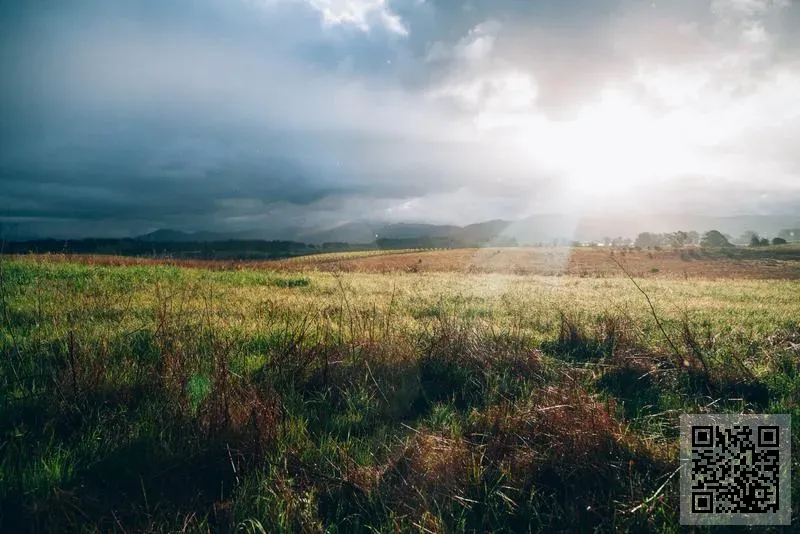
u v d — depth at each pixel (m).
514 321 8.25
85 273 14.35
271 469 3.29
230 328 6.80
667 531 2.86
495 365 5.65
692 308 11.89
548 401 4.33
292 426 3.92
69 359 4.65
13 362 5.07
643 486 3.25
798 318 10.20
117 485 3.14
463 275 29.98
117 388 4.38
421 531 2.80
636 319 8.88
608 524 2.92
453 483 3.26
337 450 3.68
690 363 5.68
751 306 12.94
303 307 9.33
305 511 2.89
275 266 24.72
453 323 6.92
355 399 4.68
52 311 7.49
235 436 3.56
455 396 5.02
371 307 9.41
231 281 15.47
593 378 5.49
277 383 4.79
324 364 5.07
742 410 4.43
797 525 2.88
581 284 22.53
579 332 7.29
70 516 2.76
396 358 5.42
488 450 3.60
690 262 80.12
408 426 4.15
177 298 9.64
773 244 133.38
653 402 4.91
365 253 107.12
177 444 3.50
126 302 8.70
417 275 27.69
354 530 2.87
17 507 2.84
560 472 3.34
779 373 5.63
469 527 2.96
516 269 45.75
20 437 3.56
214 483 3.30
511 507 3.06
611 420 3.89
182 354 4.96
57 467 3.19
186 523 2.72
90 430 3.74
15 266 14.29
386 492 3.16
